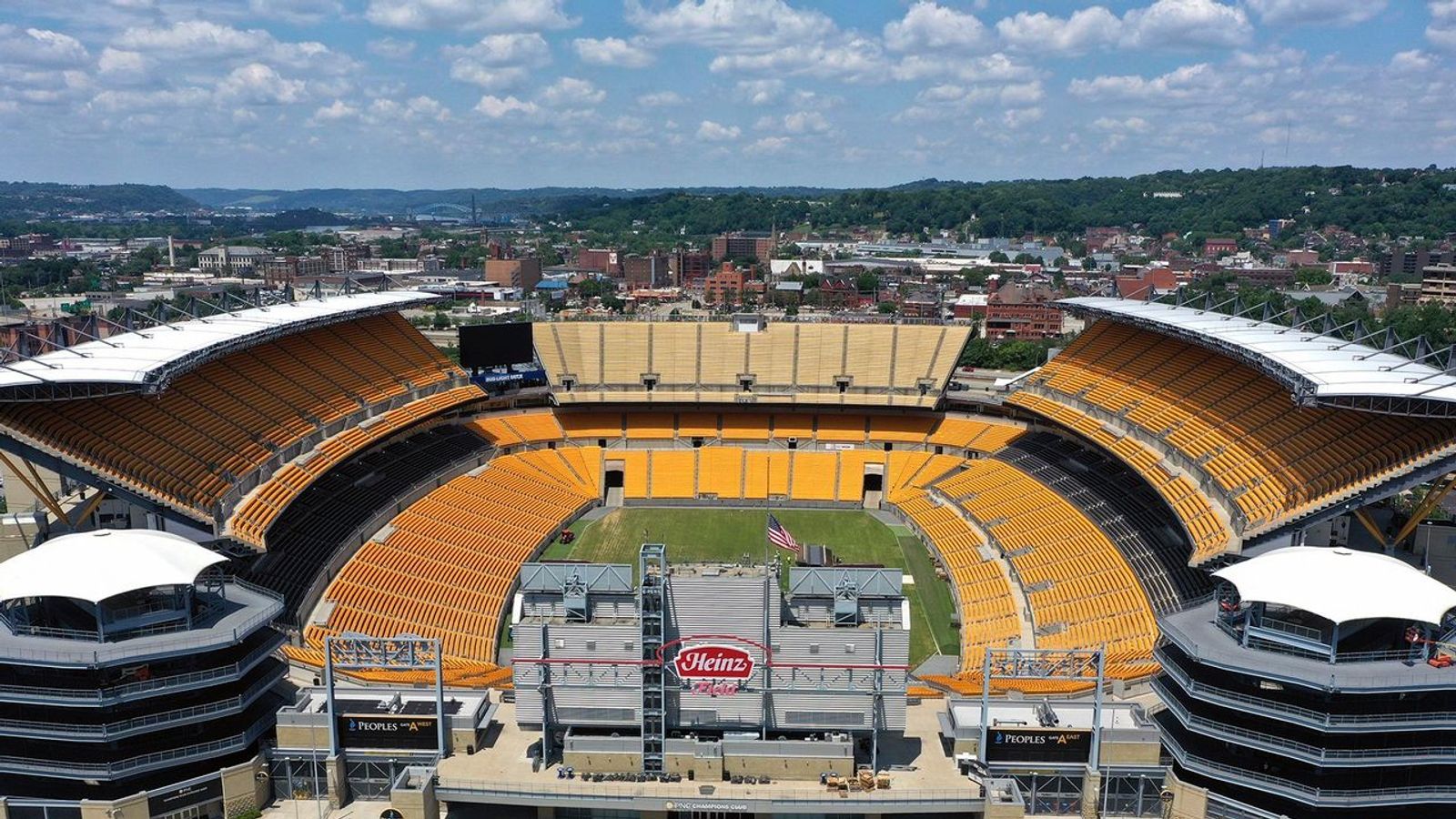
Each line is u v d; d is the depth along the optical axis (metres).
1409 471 71.38
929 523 122.62
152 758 60.72
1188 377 114.50
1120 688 70.38
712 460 141.88
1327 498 75.69
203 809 62.88
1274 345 95.81
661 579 60.81
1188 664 63.25
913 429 145.38
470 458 131.25
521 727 68.81
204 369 105.88
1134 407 115.25
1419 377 80.50
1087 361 134.12
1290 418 93.81
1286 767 60.97
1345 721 56.25
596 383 147.75
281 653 76.06
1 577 60.59
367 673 76.44
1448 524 82.50
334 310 121.00
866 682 62.81
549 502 128.50
